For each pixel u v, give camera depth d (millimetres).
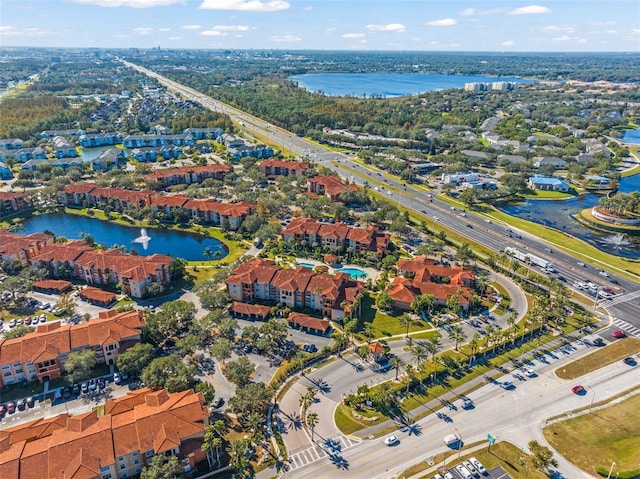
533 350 176250
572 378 161125
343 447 132000
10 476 111000
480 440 134625
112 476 120250
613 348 177500
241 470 119062
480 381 159250
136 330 169250
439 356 171125
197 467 126000
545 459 120750
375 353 168000
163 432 123688
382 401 145625
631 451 131125
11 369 154125
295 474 123438
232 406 139625
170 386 145125
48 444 120438
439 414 144500
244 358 159500
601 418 143375
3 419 141250
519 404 148750
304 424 140000
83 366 153250
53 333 162125
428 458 128125
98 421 128750
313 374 162125
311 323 187000
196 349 174375
